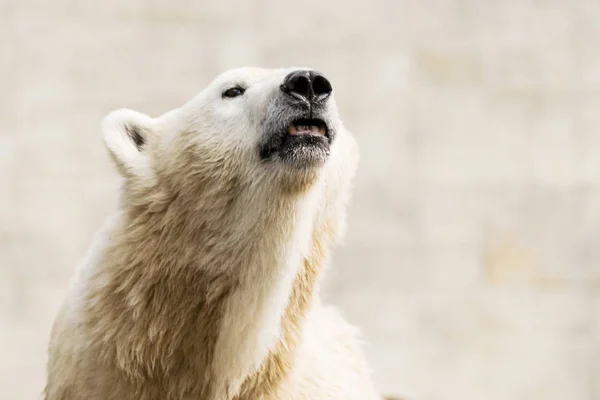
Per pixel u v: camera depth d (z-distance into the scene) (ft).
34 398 42.70
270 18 47.24
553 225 47.37
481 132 47.91
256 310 19.51
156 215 19.89
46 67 45.50
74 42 45.78
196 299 19.53
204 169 19.76
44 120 45.24
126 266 19.47
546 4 48.26
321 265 20.90
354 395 21.45
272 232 19.47
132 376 19.21
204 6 46.70
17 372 42.88
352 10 47.85
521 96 48.21
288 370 20.03
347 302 45.57
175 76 46.32
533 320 46.24
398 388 45.01
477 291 46.50
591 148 47.96
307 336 21.15
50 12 45.75
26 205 44.55
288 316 20.22
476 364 45.60
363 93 47.62
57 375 19.97
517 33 48.42
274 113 19.19
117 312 19.30
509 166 47.70
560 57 48.42
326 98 19.26
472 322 46.06
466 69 48.08
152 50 46.19
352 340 23.72
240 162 19.53
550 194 47.70
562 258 47.01
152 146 20.94
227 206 19.67
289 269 19.67
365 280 46.09
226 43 46.78
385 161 47.26
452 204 47.24
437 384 45.27
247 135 19.56
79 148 45.27
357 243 46.32
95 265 19.89
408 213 46.98
